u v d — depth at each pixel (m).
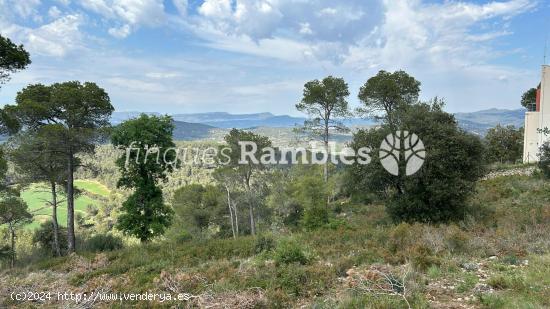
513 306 5.99
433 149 16.08
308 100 33.56
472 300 6.60
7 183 20.80
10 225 23.03
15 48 14.21
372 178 17.69
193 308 7.46
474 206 17.48
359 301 6.65
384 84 30.95
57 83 22.84
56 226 23.17
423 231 12.13
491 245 10.32
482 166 17.09
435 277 8.09
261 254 11.80
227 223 41.31
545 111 29.20
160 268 11.64
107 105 23.12
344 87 33.19
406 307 6.36
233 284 8.48
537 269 7.94
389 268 8.71
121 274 11.58
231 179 35.38
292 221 32.22
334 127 34.75
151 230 22.02
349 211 24.91
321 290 7.91
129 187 22.30
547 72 29.03
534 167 26.53
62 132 19.53
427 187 16.23
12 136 19.73
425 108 18.33
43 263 15.38
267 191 38.84
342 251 11.20
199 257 12.93
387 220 18.23
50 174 22.08
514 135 40.81
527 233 11.07
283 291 7.86
